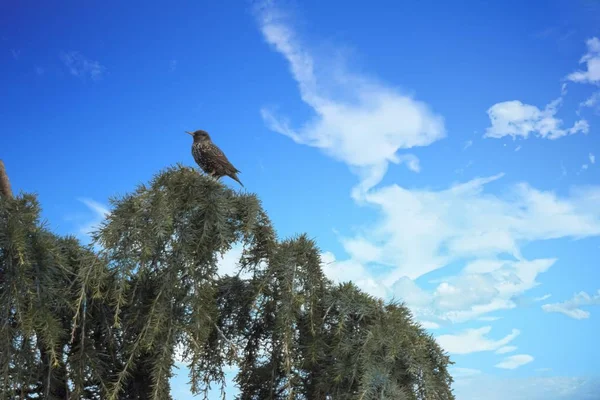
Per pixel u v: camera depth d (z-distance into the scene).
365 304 2.95
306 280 2.87
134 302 2.69
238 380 3.22
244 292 3.15
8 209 2.50
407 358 2.80
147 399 2.84
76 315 2.43
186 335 2.61
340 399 2.79
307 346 2.86
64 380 2.61
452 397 2.93
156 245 2.58
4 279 2.37
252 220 2.79
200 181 2.76
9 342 2.35
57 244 2.67
